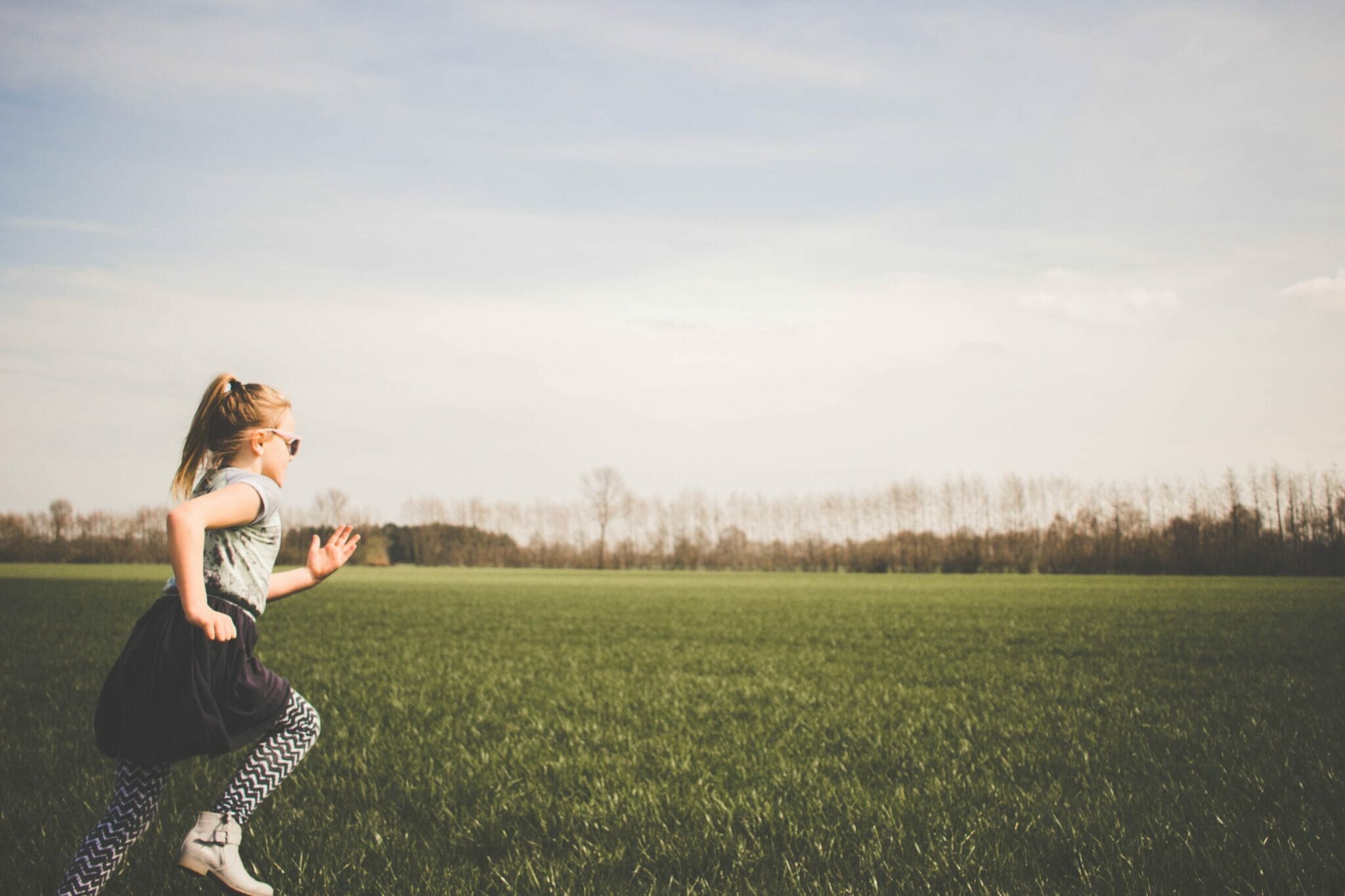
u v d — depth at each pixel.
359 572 99.50
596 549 142.88
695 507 147.25
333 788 6.00
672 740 7.82
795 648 18.17
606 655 16.66
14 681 11.83
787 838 4.86
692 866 4.44
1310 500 95.25
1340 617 26.55
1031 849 4.59
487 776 6.35
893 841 4.72
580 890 4.07
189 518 3.10
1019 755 7.09
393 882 4.15
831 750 7.45
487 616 29.77
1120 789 5.89
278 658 15.83
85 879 3.16
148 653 3.26
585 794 5.90
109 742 3.29
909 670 13.98
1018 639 19.91
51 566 96.19
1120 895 3.93
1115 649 17.30
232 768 6.50
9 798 5.63
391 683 12.17
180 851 3.25
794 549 136.25
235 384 3.75
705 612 32.31
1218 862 4.26
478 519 149.88
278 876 4.20
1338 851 4.44
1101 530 112.38
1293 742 7.44
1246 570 94.38
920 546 122.19
